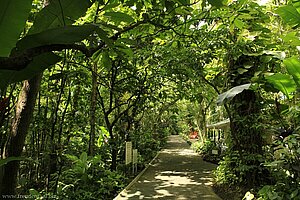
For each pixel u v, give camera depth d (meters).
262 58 5.61
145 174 10.30
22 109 2.02
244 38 5.86
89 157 6.94
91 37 1.70
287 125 4.59
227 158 7.55
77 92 7.04
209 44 6.16
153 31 3.38
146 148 14.59
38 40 1.08
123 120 10.21
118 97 8.91
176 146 24.73
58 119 6.56
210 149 15.54
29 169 6.11
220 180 7.82
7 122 2.90
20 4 1.03
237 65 6.65
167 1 2.37
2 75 1.26
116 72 7.81
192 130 31.39
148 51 7.00
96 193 6.26
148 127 17.02
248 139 6.82
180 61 6.88
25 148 6.27
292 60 3.46
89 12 3.29
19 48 1.10
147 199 6.77
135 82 8.31
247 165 6.55
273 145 4.55
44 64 1.31
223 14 3.89
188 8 2.79
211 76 7.54
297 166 3.99
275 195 4.04
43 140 5.90
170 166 12.43
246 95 6.79
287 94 4.05
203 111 18.69
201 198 6.89
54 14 1.39
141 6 2.59
